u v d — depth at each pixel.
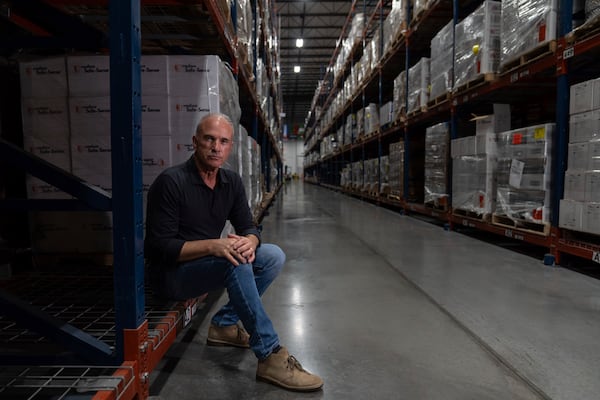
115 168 1.19
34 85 2.04
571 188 3.19
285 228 5.79
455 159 5.09
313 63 28.36
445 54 5.33
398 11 7.07
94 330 1.52
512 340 1.98
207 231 1.75
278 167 15.52
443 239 4.84
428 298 2.64
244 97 5.26
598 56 3.45
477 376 1.65
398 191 7.54
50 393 1.20
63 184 1.24
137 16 1.20
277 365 1.58
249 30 4.37
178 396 1.52
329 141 16.45
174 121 2.15
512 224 4.14
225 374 1.69
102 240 2.23
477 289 2.81
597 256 2.90
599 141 2.91
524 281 2.99
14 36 1.72
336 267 3.49
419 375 1.67
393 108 7.82
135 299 1.23
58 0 2.14
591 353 1.84
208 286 1.67
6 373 1.39
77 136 2.04
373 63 9.10
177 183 1.63
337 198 12.13
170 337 1.57
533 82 4.15
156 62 2.13
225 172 1.82
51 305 1.78
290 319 2.30
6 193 2.49
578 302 2.52
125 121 1.18
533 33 3.54
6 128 2.33
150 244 1.61
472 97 4.67
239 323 2.24
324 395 1.52
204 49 3.42
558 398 1.48
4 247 2.51
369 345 1.96
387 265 3.54
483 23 4.29
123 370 1.19
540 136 3.49
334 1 19.44
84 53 2.22
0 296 1.28
